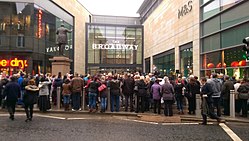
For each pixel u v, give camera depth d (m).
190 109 14.29
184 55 27.34
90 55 46.28
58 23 34.34
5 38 27.53
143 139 8.41
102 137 8.61
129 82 14.73
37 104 15.59
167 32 33.09
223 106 14.60
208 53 22.09
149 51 43.56
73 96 14.83
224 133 9.59
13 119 11.85
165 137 8.77
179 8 28.48
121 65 47.22
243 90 13.21
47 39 31.23
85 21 46.78
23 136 8.57
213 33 21.14
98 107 16.28
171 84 13.61
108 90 15.29
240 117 13.04
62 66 19.83
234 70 18.22
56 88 16.22
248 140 8.55
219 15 20.38
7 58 27.58
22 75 16.02
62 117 12.97
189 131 9.89
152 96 14.53
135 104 14.82
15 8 27.80
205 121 11.54
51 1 32.25
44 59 30.39
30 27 27.94
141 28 48.56
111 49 47.06
